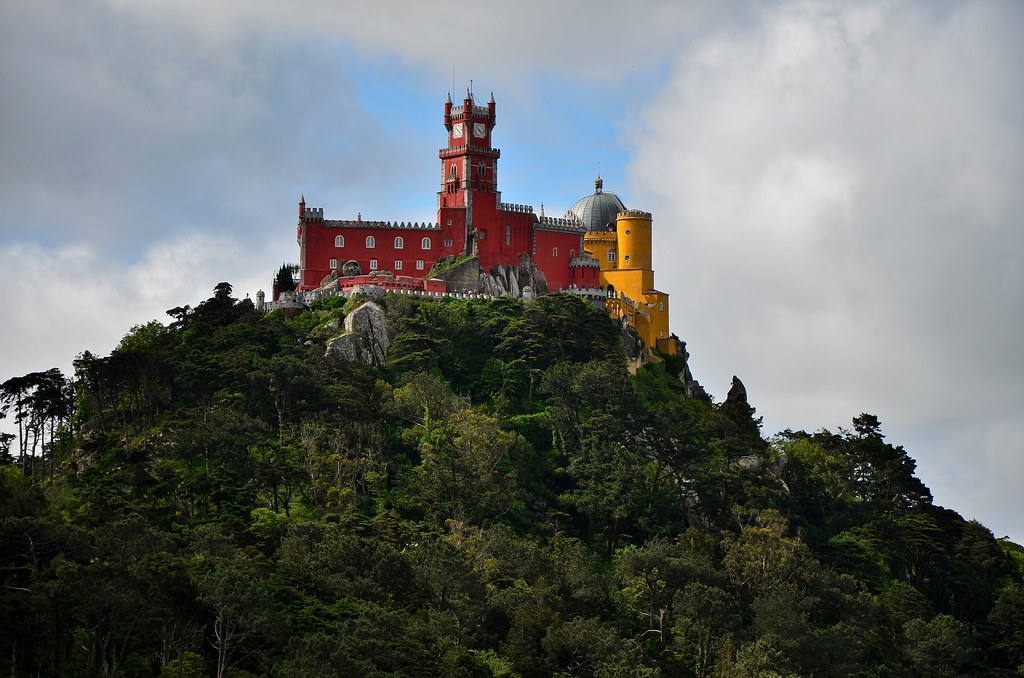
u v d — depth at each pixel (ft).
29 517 624.18
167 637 590.14
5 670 547.90
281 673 564.30
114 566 586.86
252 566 647.97
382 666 595.06
